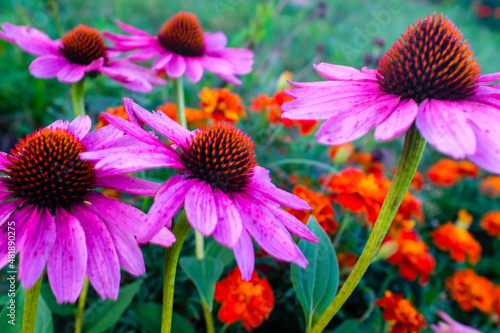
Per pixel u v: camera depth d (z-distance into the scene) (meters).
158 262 0.22
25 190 0.11
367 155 0.34
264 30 0.42
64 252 0.10
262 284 0.20
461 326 0.18
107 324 0.17
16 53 0.38
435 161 0.53
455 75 0.12
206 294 0.17
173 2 0.70
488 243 0.42
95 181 0.12
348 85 0.13
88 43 0.22
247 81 0.38
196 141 0.12
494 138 0.10
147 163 0.10
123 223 0.11
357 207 0.21
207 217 0.10
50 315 0.14
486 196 0.47
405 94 0.12
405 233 0.24
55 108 0.37
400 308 0.21
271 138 0.28
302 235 0.12
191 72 0.23
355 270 0.13
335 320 0.24
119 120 0.11
